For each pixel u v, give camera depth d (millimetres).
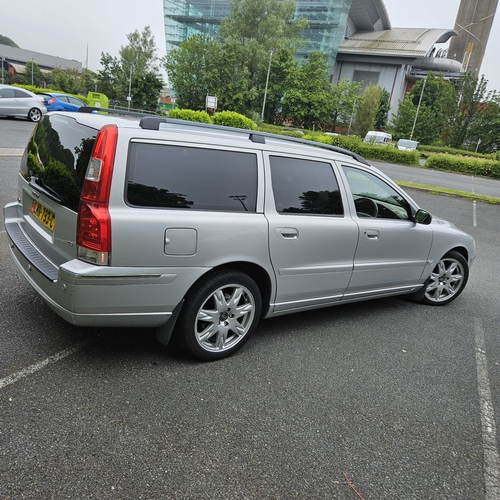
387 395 3168
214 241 3025
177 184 2914
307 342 3865
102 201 2639
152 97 62031
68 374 2918
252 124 27109
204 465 2283
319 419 2789
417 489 2309
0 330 3336
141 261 2766
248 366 3332
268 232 3316
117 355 3236
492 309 5320
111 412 2596
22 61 129000
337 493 2213
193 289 3074
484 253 8250
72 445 2301
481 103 53469
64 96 23625
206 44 61188
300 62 76188
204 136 3090
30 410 2523
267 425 2666
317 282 3812
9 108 19500
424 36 104438
